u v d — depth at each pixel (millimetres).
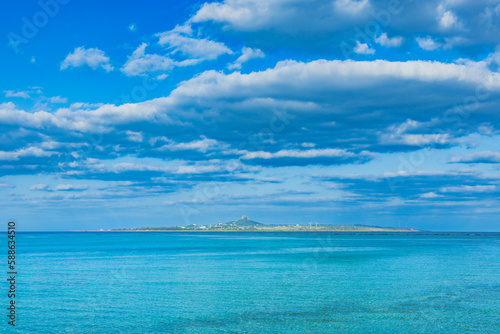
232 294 37594
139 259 73312
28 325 28047
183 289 40375
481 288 40406
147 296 37062
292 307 32406
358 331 26109
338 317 29344
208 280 45969
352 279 46594
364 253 87938
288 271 53875
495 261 67562
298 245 126375
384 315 29797
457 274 50594
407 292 38250
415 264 62500
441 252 90375
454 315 29625
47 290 40281
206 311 31375
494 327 26797
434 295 36719
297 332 26047
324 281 44875
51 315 30516
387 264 62812
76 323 28453
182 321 28750
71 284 43781
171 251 96500
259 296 36750
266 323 28078
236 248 109375
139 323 28391
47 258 75812
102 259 73375
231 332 26188
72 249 105562
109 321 28844
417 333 25641
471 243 139250
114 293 38375
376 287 41125
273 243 142250
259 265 62156
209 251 96125
